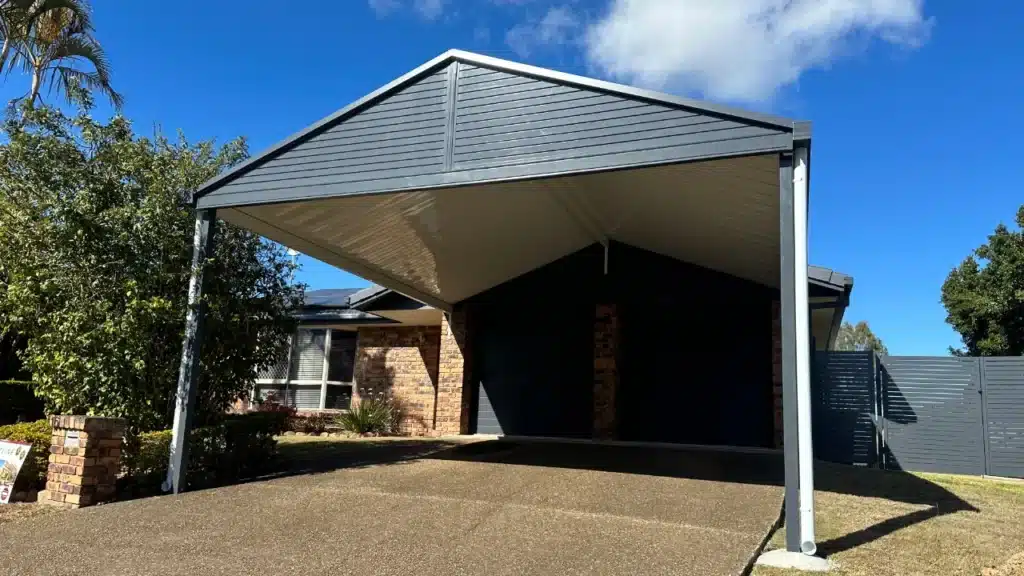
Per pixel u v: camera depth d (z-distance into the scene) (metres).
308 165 6.60
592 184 7.16
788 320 4.57
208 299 6.88
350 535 4.64
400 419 13.34
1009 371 9.43
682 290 10.28
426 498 5.79
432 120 6.30
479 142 6.06
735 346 10.27
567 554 4.20
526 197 7.63
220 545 4.41
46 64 13.89
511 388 11.60
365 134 6.51
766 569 4.05
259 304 7.83
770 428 9.75
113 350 6.23
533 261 10.79
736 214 7.09
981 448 9.38
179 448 6.22
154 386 6.71
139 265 6.54
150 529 4.80
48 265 6.46
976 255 19.80
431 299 11.42
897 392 9.89
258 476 6.98
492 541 4.49
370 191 6.32
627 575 3.80
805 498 4.36
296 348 14.98
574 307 11.41
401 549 4.31
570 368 11.25
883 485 7.48
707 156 5.09
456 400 11.67
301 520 5.05
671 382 10.52
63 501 5.58
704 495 6.02
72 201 6.32
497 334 11.92
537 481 6.61
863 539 4.84
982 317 19.02
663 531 4.74
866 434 9.91
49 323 6.48
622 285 10.62
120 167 6.74
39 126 6.68
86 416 5.70
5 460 5.91
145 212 6.56
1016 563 4.22
